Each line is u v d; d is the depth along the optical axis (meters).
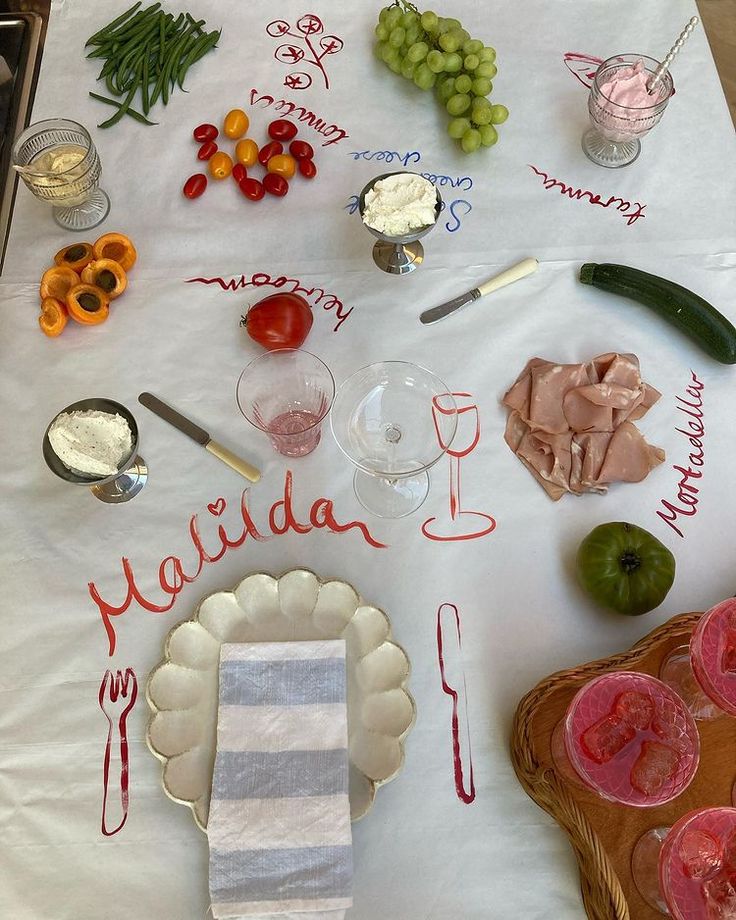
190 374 1.12
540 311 1.16
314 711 0.86
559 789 0.77
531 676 0.94
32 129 1.21
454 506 1.03
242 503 1.03
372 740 0.86
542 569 1.00
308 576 0.93
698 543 1.01
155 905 0.83
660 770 0.71
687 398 1.10
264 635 0.92
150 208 1.24
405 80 1.35
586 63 1.37
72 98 1.33
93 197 1.24
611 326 1.15
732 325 1.11
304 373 1.05
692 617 0.87
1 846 0.85
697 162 1.28
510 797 0.88
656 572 0.93
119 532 1.02
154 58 1.35
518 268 1.17
